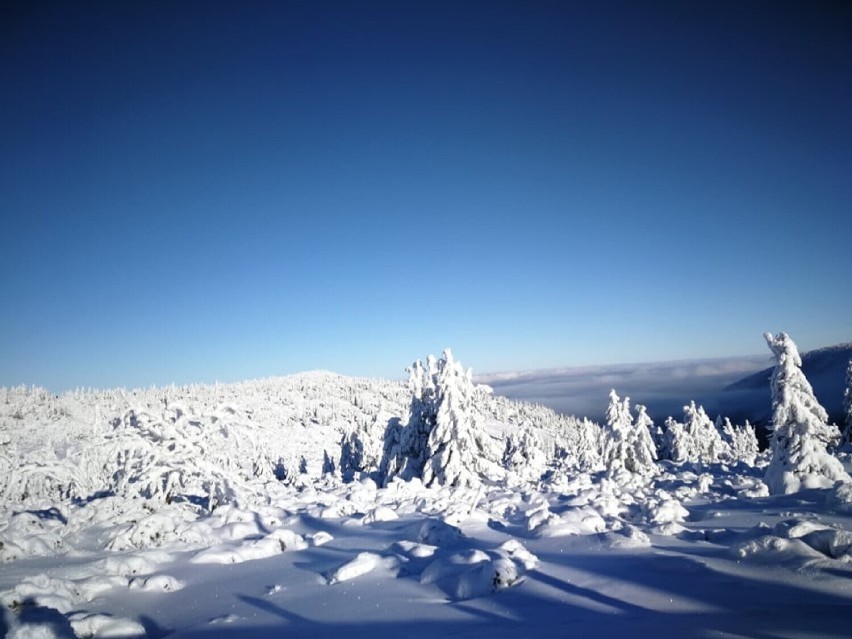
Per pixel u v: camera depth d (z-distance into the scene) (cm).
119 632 618
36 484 1677
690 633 460
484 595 657
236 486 1520
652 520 1088
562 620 541
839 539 654
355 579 793
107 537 1167
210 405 1540
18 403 14700
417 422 3155
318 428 16825
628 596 593
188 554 1043
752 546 685
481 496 1653
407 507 1476
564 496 1501
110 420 1455
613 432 3722
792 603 514
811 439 1652
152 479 1404
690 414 5572
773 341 1781
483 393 2833
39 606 683
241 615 679
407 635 545
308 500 1708
